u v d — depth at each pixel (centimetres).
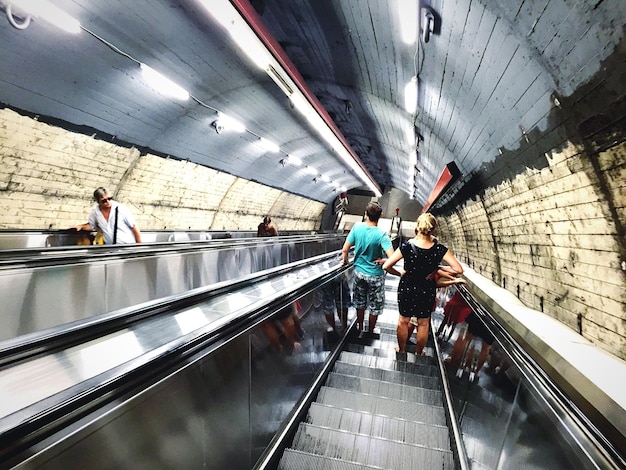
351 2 327
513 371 159
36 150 458
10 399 87
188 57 444
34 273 266
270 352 217
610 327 196
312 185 1655
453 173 536
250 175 1070
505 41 217
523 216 331
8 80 367
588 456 94
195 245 489
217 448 153
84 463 88
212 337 152
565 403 116
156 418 116
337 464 206
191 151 741
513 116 270
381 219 2384
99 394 94
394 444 227
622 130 161
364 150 1170
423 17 272
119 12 342
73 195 551
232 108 634
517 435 138
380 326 557
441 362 344
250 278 259
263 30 350
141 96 508
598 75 161
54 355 109
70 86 423
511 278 405
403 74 417
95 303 319
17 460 72
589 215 209
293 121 781
